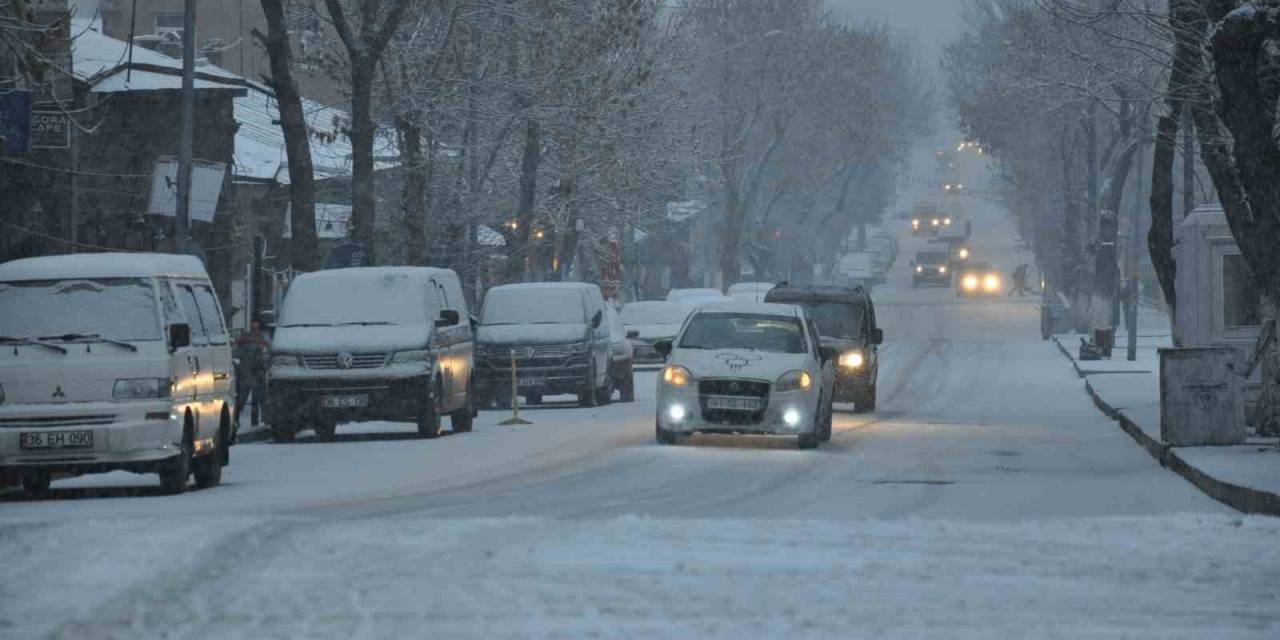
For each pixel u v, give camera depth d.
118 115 91.81
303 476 44.69
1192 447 49.09
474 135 100.56
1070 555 24.83
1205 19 53.78
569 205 110.62
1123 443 59.88
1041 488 40.47
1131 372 114.56
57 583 21.19
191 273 43.88
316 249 80.94
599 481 41.53
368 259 83.44
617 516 32.44
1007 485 41.28
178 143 93.50
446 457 50.81
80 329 39.72
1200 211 62.50
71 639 17.44
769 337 55.44
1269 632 18.70
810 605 20.05
